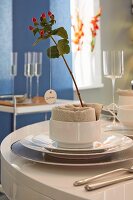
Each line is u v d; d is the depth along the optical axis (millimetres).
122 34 4359
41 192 567
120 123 1077
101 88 4078
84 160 683
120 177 585
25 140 808
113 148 731
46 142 779
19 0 3088
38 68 2758
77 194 505
